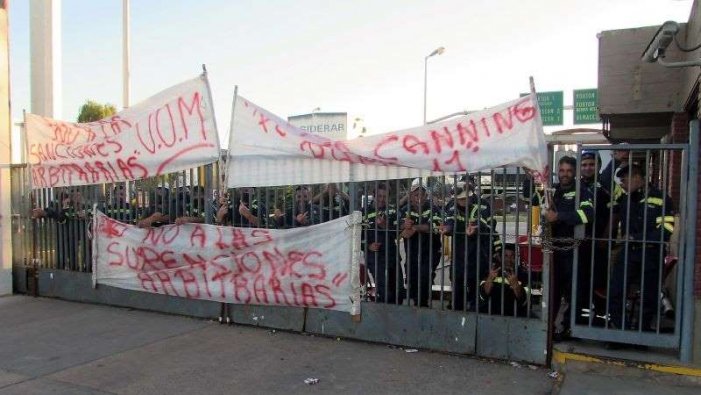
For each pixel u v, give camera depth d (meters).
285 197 6.33
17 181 8.38
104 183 7.53
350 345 5.80
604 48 8.43
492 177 5.30
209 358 5.43
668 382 4.62
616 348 5.04
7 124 8.39
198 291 6.76
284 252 6.23
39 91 13.17
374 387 4.65
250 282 6.43
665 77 8.03
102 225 7.51
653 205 4.88
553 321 5.12
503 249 5.26
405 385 4.68
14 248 8.46
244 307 6.58
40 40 13.12
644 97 8.19
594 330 5.03
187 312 6.97
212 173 6.81
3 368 5.21
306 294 6.14
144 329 6.45
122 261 7.34
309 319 6.19
